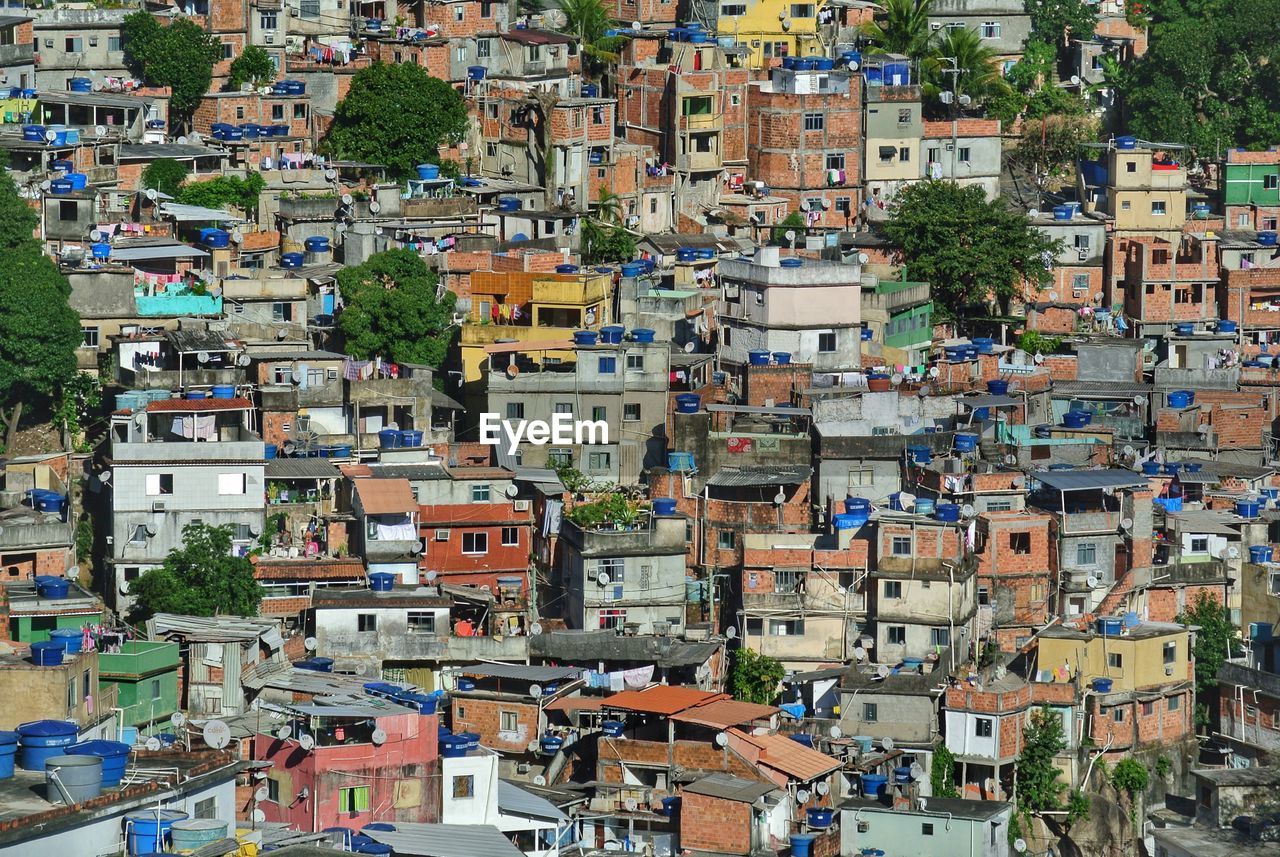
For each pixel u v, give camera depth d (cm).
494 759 17725
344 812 17250
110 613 19912
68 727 14162
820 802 19212
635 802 18938
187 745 16612
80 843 13312
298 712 17488
